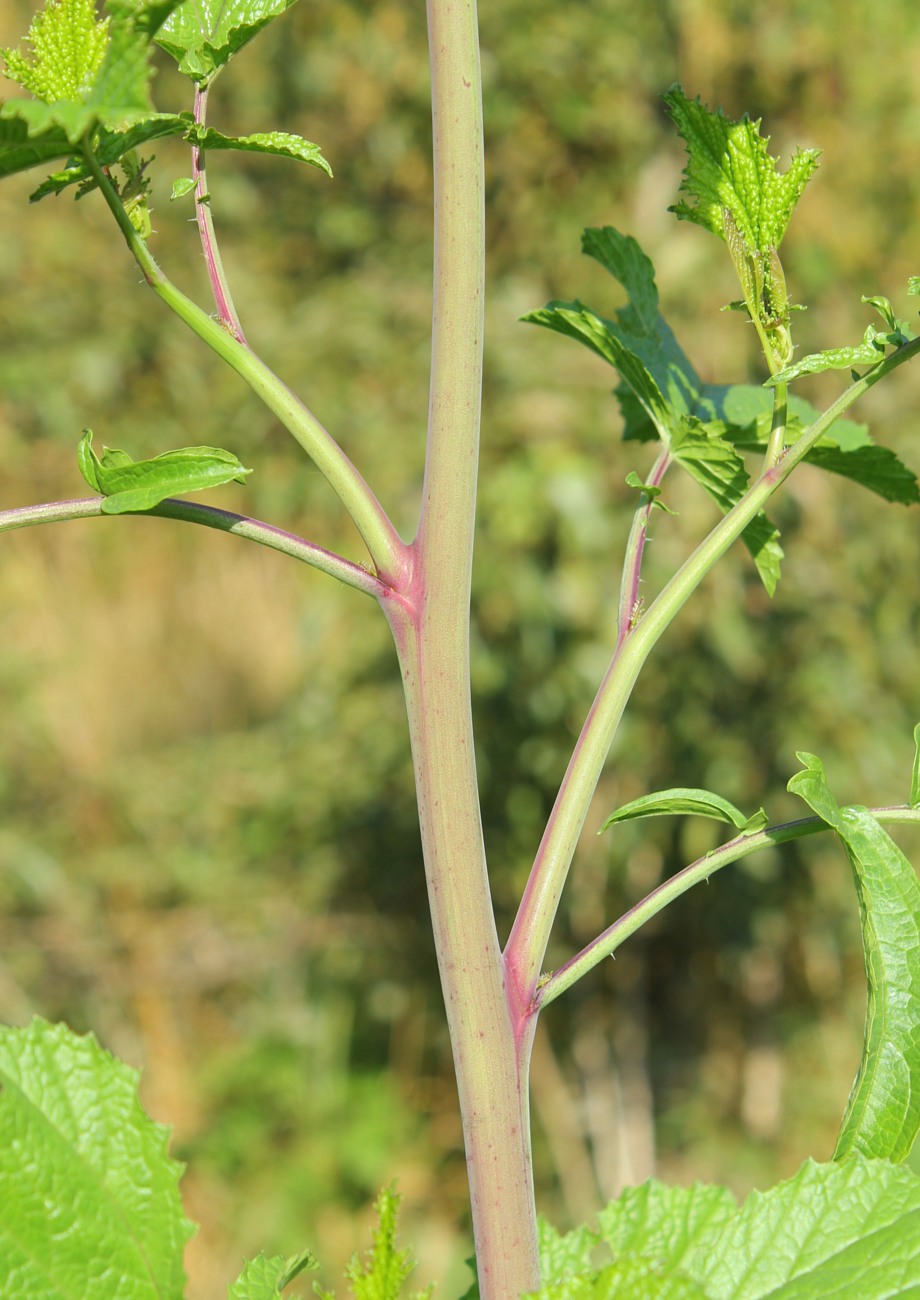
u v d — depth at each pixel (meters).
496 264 3.60
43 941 4.05
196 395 3.99
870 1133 0.73
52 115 0.55
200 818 4.36
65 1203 0.65
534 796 3.55
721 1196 0.94
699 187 0.81
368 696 3.85
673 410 0.92
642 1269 0.57
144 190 0.74
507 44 3.50
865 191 3.45
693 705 3.40
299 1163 3.76
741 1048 3.89
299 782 4.06
